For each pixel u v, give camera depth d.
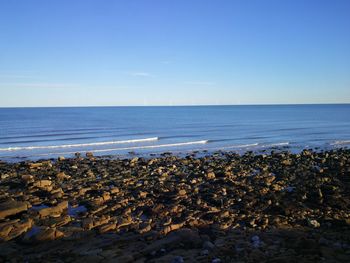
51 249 12.77
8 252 12.30
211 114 165.00
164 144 53.31
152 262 11.44
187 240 13.38
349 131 75.00
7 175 27.27
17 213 16.45
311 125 91.81
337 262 10.63
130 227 15.22
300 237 13.60
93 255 11.94
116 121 105.94
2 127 79.12
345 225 15.23
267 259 11.28
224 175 28.05
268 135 66.88
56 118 119.06
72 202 19.61
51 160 37.00
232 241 13.38
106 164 34.03
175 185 24.06
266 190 22.50
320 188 22.92
